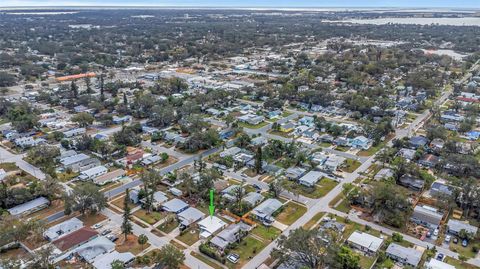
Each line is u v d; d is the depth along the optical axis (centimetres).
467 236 9356
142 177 11550
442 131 15638
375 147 15425
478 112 19250
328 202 11244
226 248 9056
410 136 16538
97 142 14562
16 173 12794
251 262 8650
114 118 18375
